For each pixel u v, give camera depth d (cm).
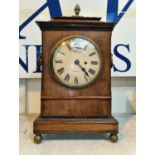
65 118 113
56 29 110
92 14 155
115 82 165
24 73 155
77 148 106
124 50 158
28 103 164
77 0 154
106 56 113
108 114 114
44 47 111
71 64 111
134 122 146
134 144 111
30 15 153
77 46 110
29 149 105
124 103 167
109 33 112
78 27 110
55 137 121
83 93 113
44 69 112
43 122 111
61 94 113
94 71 112
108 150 104
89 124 111
